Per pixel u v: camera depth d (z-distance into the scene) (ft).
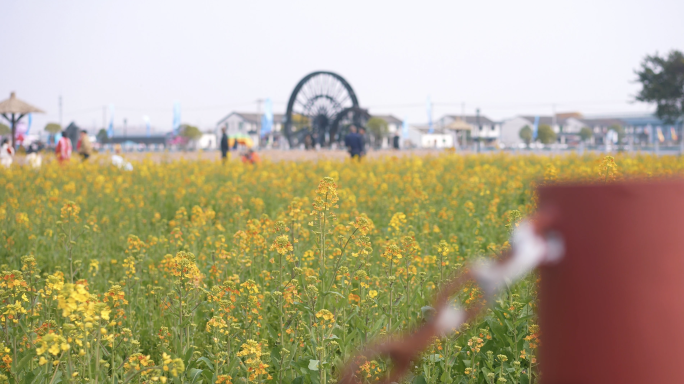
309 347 11.60
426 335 3.67
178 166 60.44
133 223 29.48
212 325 11.52
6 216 25.93
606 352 2.87
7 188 37.96
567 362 2.96
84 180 46.78
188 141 359.87
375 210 32.32
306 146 192.03
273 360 11.43
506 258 3.22
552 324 3.03
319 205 14.75
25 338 11.67
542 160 67.46
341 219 25.04
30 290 12.87
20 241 23.97
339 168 59.98
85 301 8.73
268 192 39.65
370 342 10.53
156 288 16.15
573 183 3.05
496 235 23.44
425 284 13.83
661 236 2.83
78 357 10.33
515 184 34.53
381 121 311.27
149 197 39.58
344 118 187.11
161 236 23.79
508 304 12.12
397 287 14.73
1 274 12.16
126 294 16.17
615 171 15.49
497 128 444.14
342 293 13.46
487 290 3.36
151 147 338.13
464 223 27.25
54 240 23.29
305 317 13.91
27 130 221.66
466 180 40.81
